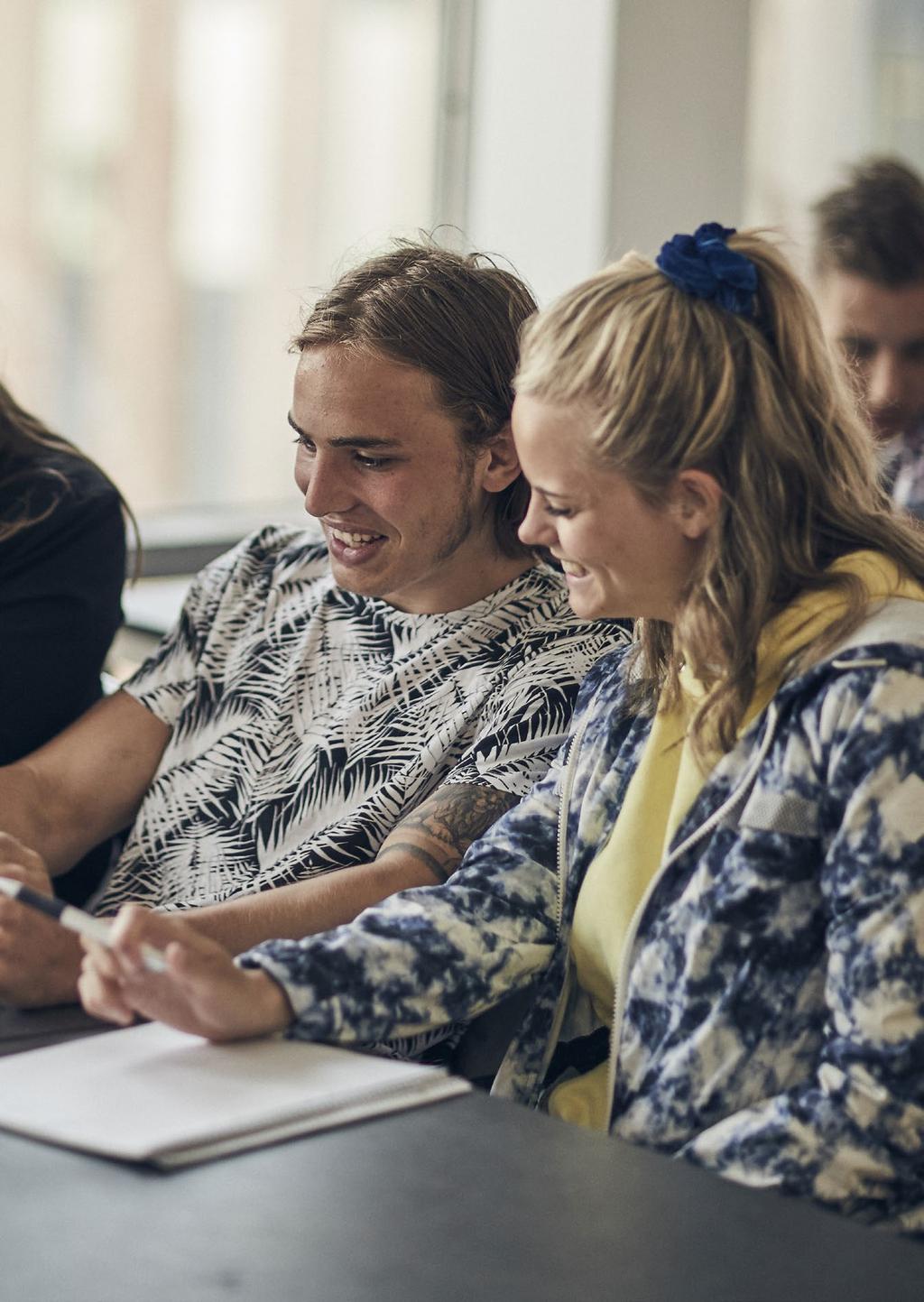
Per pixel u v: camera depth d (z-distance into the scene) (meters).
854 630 1.07
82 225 2.77
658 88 3.04
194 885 1.54
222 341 2.96
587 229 3.04
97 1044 1.05
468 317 1.44
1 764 1.78
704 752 1.11
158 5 2.78
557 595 1.51
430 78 3.13
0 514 1.80
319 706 1.56
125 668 2.57
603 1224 0.83
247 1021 1.05
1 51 2.63
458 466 1.45
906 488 2.39
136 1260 0.78
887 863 1.00
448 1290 0.76
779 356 1.11
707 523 1.09
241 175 2.93
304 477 1.48
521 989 1.24
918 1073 0.98
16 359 2.73
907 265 2.32
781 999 1.06
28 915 1.14
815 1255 0.81
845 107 3.20
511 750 1.40
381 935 1.14
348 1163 0.89
